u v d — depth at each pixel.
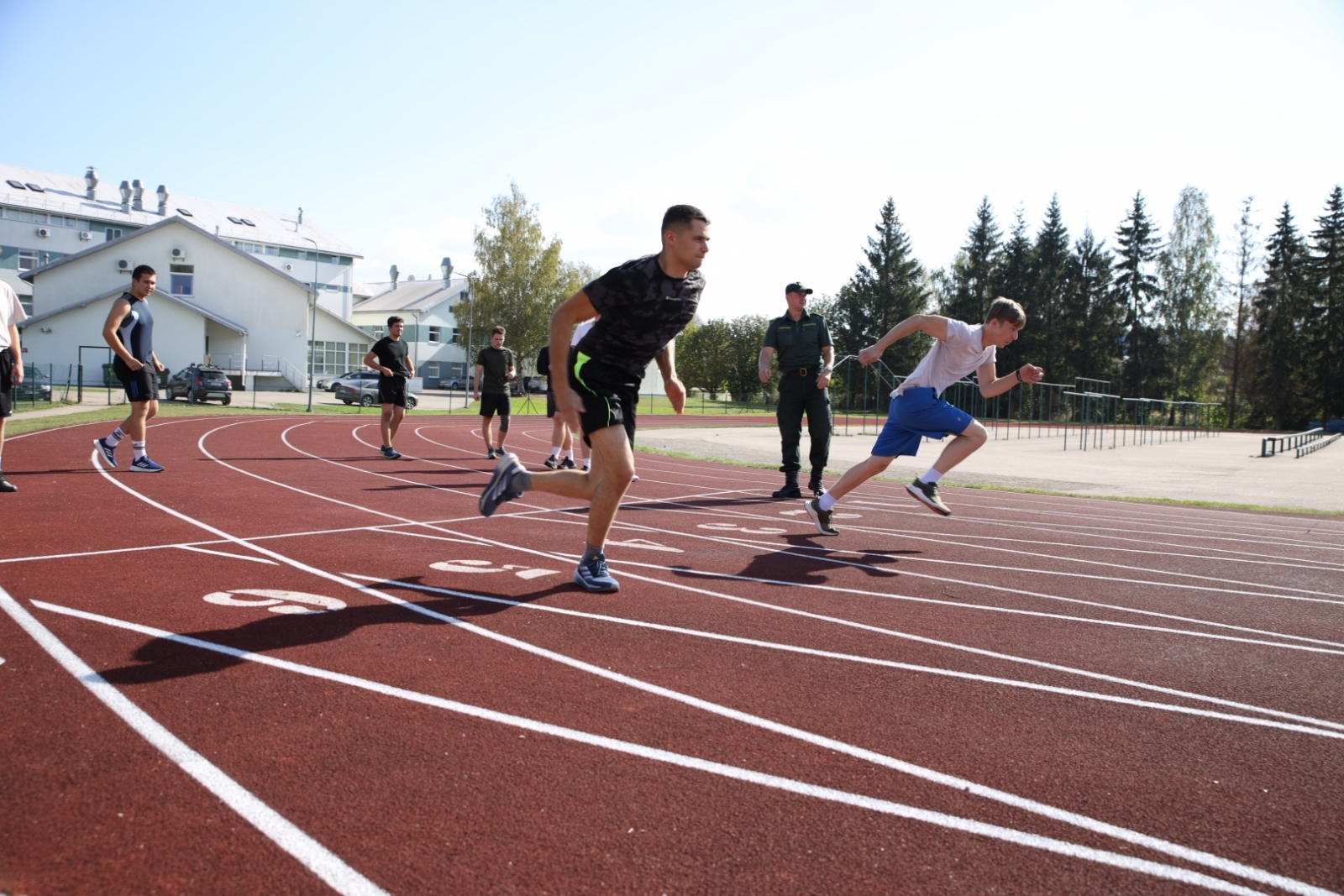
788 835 2.06
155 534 5.54
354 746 2.47
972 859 1.98
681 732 2.66
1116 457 20.95
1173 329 59.47
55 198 53.81
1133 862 1.98
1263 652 3.77
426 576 4.65
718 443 19.83
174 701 2.75
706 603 4.30
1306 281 56.12
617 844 1.99
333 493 7.94
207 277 46.84
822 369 8.58
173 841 1.94
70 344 42.38
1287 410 57.06
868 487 10.64
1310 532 7.84
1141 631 4.06
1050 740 2.70
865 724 2.78
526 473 4.46
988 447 24.19
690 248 3.76
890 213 64.12
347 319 59.62
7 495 6.92
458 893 1.78
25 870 1.80
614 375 4.20
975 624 4.09
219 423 17.75
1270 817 2.22
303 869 1.84
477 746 2.51
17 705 2.67
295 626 3.62
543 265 54.09
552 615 3.96
